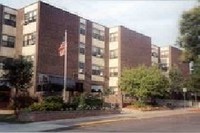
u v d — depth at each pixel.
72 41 48.22
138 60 58.03
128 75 47.69
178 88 59.59
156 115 35.94
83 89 49.38
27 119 26.72
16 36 46.53
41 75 42.44
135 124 25.77
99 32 54.38
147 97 48.62
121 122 27.61
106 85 54.62
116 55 54.91
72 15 48.75
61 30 46.38
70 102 32.22
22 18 46.16
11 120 27.02
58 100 30.81
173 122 27.66
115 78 54.44
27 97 39.03
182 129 21.75
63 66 45.81
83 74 50.09
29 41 44.31
